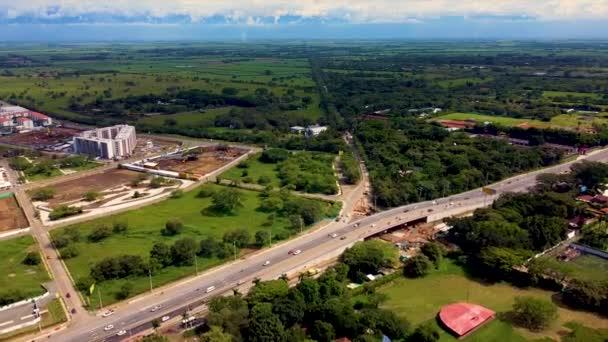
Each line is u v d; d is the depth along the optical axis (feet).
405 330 585.22
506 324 612.70
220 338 527.40
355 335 582.76
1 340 584.81
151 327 609.01
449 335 592.60
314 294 627.05
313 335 578.25
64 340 586.45
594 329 595.47
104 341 582.35
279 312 590.96
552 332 596.29
